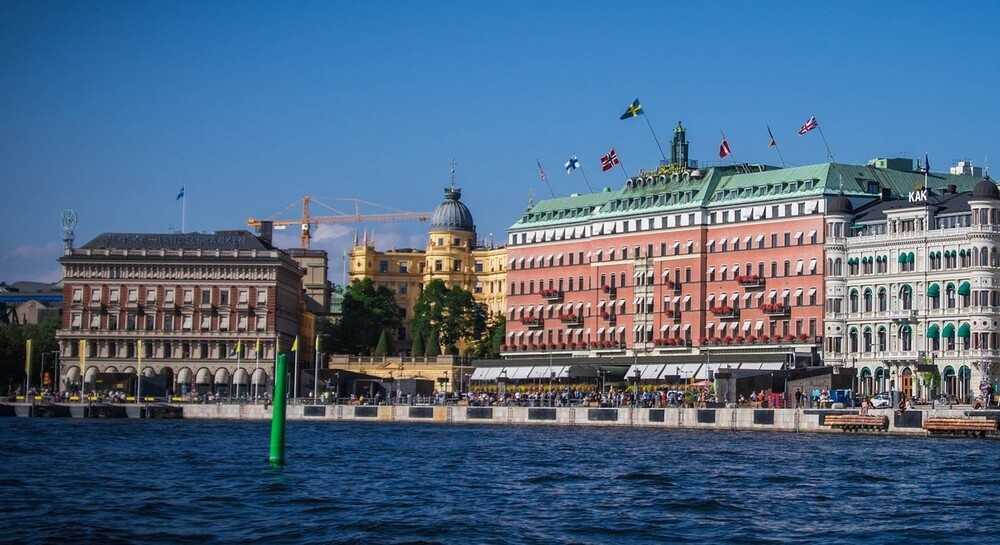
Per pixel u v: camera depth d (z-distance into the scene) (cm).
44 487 11206
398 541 8694
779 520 9675
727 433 18738
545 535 8988
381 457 14350
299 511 9900
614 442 16800
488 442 16912
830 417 18475
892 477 12262
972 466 13250
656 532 9150
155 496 10656
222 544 8562
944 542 8856
